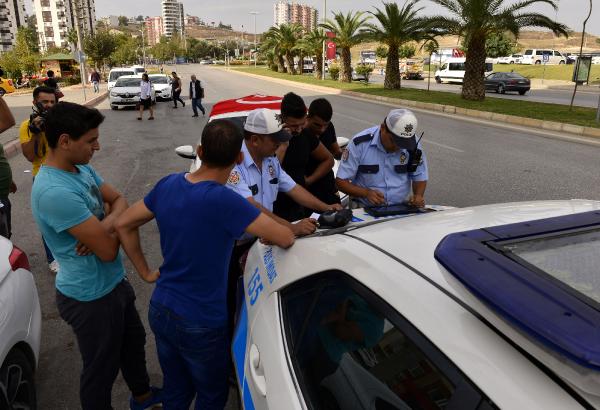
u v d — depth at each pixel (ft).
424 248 5.30
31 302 8.79
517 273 3.75
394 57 93.25
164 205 6.53
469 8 65.51
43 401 9.51
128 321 8.27
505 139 38.29
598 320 3.12
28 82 128.36
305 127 11.56
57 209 6.63
